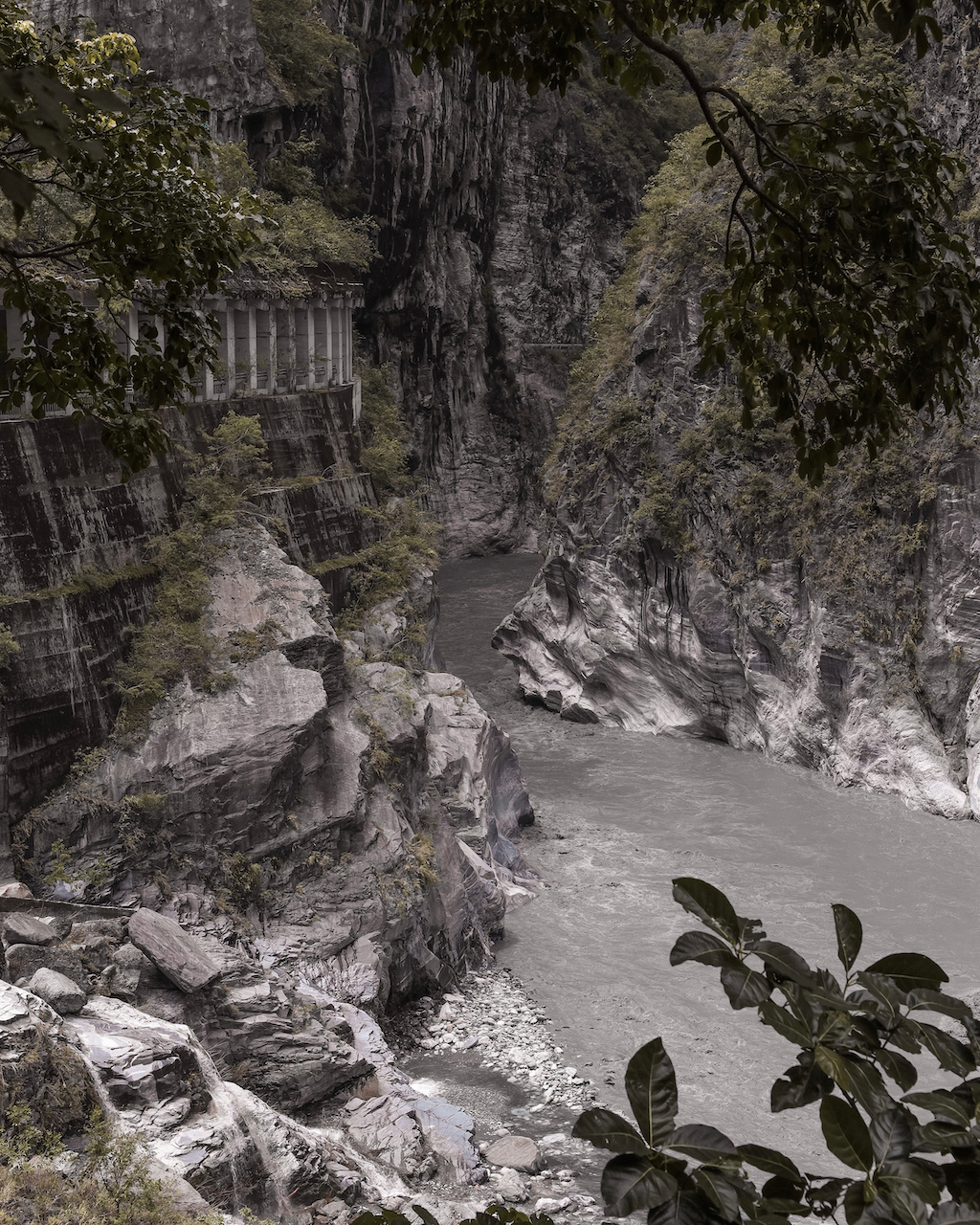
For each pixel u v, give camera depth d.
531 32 8.29
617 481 52.69
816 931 32.50
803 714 46.22
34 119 2.73
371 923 28.52
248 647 31.14
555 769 47.25
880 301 7.38
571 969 31.14
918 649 43.56
